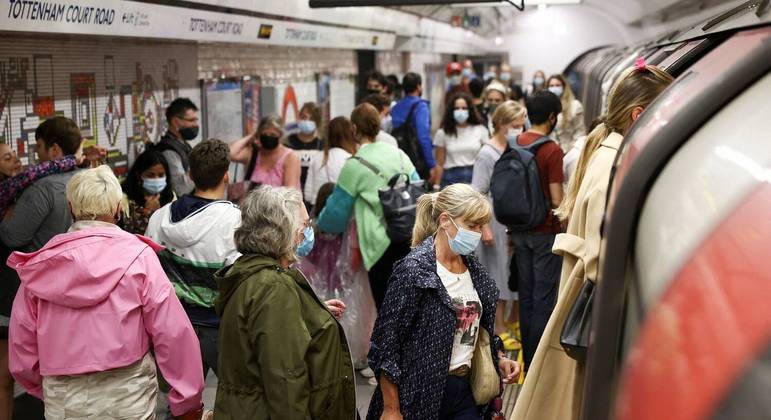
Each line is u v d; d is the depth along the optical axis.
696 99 2.10
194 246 4.79
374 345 4.04
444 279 4.05
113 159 8.69
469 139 9.82
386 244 6.91
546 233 6.42
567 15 33.75
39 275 3.86
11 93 7.04
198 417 4.19
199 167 4.89
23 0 5.89
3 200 5.65
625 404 1.93
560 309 3.71
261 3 10.88
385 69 22.56
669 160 2.12
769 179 1.78
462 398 4.12
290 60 14.87
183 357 4.01
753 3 3.63
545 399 3.82
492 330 4.21
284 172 8.11
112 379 3.93
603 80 11.84
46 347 3.91
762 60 2.03
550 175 6.37
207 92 11.03
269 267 3.75
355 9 15.98
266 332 3.63
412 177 7.19
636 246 2.11
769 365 1.56
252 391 3.74
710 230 1.82
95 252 3.87
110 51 8.59
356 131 7.25
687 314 1.77
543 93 6.59
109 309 3.86
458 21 30.12
